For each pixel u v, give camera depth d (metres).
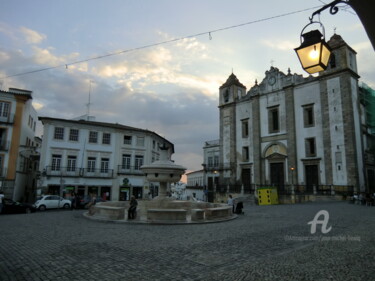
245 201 32.41
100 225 12.21
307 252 6.93
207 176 50.22
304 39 4.34
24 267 5.77
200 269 5.67
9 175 31.89
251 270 5.50
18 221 13.78
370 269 5.46
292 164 35.53
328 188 31.52
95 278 5.12
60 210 24.12
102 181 37.91
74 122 37.25
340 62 32.53
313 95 34.84
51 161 35.56
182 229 11.13
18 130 32.94
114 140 39.66
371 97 35.25
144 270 5.60
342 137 31.45
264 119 40.03
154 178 17.44
